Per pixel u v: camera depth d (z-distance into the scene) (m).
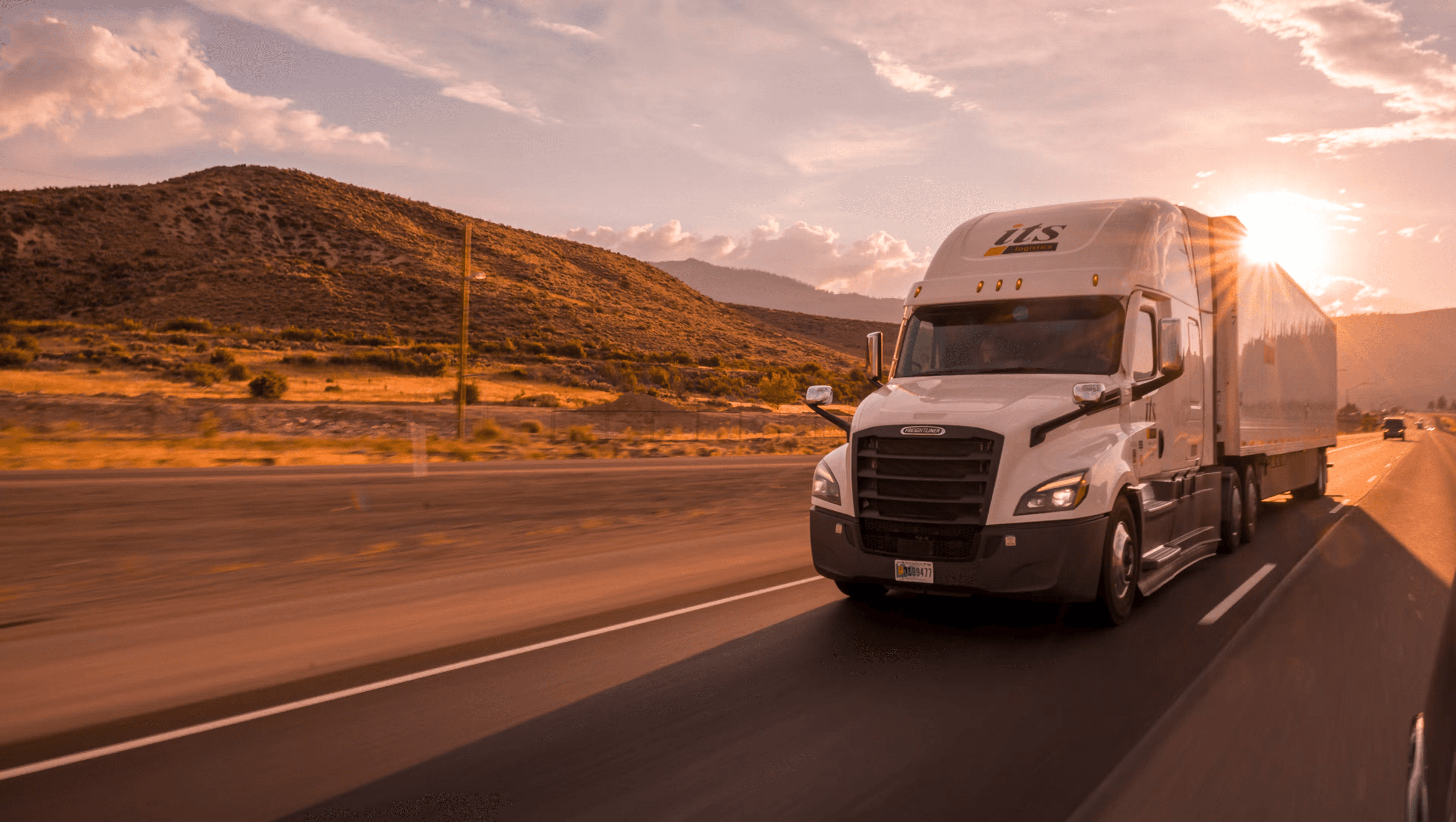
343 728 5.04
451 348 82.94
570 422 51.69
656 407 59.56
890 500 7.29
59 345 70.50
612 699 5.49
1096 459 7.18
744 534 13.62
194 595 9.42
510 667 6.26
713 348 114.25
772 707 5.31
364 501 17.59
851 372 108.06
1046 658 6.39
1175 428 9.29
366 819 3.85
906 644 6.79
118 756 4.63
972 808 3.89
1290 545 12.06
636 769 4.38
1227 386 11.14
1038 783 4.16
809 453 40.34
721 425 57.91
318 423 42.84
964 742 4.71
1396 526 14.17
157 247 102.31
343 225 117.31
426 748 4.71
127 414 40.47
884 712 5.21
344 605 8.67
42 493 17.75
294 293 95.88
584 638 7.07
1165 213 9.36
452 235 127.69
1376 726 4.89
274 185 122.38
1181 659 6.34
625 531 14.25
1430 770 2.46
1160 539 8.63
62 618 8.28
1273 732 4.81
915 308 9.12
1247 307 11.73
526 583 9.68
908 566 7.18
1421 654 6.41
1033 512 6.86
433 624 7.77
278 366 68.00
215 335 81.06
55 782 4.29
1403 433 78.25
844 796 4.04
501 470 25.58
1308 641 6.80
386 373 71.00
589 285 129.00
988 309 8.70
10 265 93.31
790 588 9.05
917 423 7.27
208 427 36.84
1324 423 18.88
